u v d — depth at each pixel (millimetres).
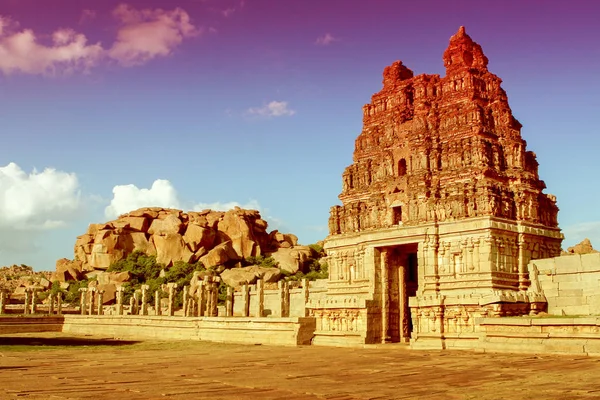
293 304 90250
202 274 117125
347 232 71000
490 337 45688
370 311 60719
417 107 69688
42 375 30094
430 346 51594
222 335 66875
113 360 39750
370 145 73688
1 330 88188
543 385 25781
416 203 64000
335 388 25391
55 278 146500
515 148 65062
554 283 52875
